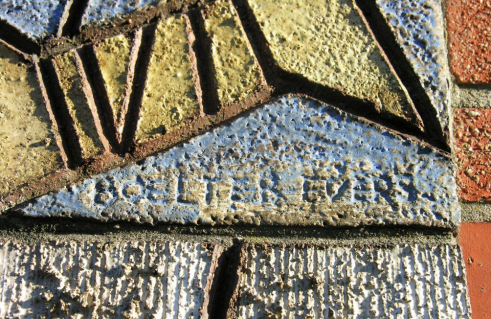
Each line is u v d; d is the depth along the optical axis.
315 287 0.44
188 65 0.48
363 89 0.48
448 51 0.50
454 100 0.49
